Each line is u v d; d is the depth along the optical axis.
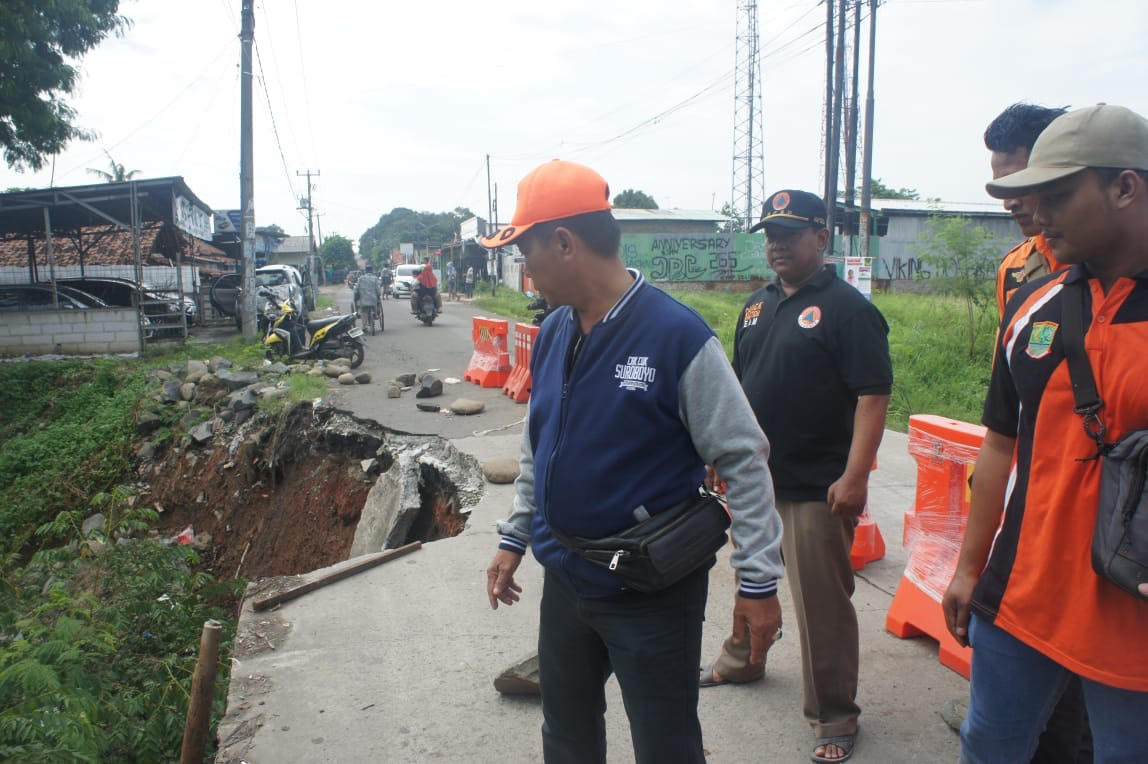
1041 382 1.67
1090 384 1.57
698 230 36.81
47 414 13.38
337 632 3.69
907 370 10.39
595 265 1.83
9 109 14.42
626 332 1.78
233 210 35.31
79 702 3.29
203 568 8.85
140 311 16.28
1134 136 1.52
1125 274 1.56
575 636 1.98
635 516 1.78
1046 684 1.74
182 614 4.70
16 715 3.10
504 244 1.87
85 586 5.49
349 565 4.38
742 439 1.76
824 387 2.65
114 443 11.23
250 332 16.62
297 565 7.76
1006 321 1.81
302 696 3.16
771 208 2.73
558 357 1.93
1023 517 1.71
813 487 2.69
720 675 3.20
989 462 1.90
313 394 9.59
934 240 15.00
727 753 2.78
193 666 4.12
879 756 2.73
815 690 2.74
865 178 17.31
